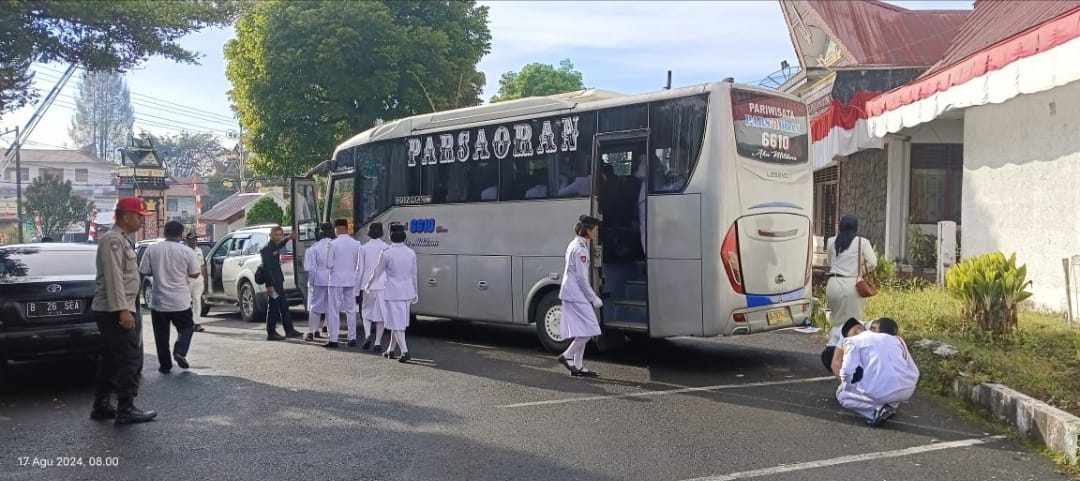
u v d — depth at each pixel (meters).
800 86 20.53
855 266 8.09
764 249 8.79
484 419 6.84
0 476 5.41
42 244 9.28
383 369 9.30
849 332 7.20
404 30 23.66
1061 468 5.35
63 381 8.83
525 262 10.30
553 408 7.23
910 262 15.60
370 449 5.96
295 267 12.95
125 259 6.90
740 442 6.08
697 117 8.65
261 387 8.30
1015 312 9.16
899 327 9.87
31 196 51.19
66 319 8.07
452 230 11.29
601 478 5.26
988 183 12.82
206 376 8.95
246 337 12.40
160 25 12.34
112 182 68.56
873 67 17.47
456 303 11.23
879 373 6.47
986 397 6.75
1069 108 10.66
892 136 15.64
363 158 12.83
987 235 12.80
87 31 12.16
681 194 8.70
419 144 11.80
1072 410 6.09
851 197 17.39
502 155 10.62
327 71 22.88
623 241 9.75
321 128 24.33
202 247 20.61
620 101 9.33
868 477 5.24
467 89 26.23
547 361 9.77
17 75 11.96
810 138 9.65
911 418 6.75
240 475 5.39
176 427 6.70
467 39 26.16
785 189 9.13
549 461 5.63
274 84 23.52
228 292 15.41
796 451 5.84
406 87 23.94
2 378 9.01
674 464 5.55
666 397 7.66
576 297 8.59
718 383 8.29
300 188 13.19
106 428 6.68
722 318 8.45
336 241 11.21
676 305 8.75
